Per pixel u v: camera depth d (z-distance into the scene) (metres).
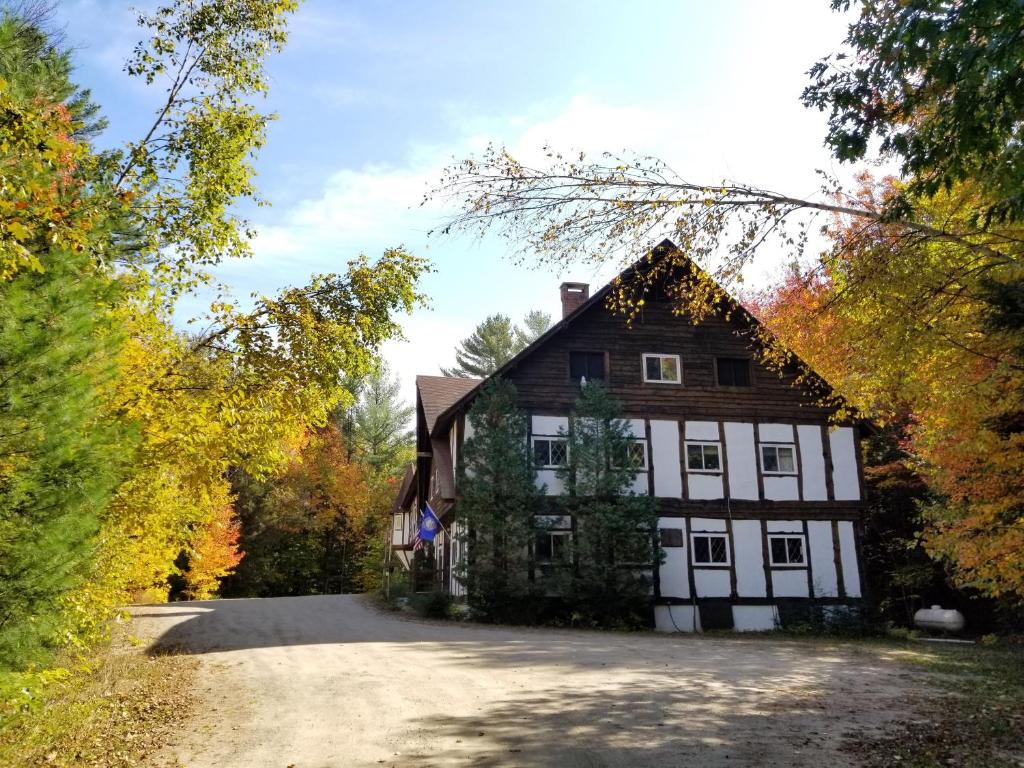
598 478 22.38
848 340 12.16
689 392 24.88
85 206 8.65
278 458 13.14
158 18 12.10
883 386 13.23
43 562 7.69
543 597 21.61
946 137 7.83
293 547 51.06
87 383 8.21
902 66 7.47
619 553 21.78
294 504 50.94
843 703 10.14
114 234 11.57
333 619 22.05
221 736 8.13
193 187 12.27
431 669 12.35
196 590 37.47
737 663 13.98
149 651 14.66
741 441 24.80
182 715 9.10
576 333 24.67
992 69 6.86
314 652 14.59
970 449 12.56
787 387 25.53
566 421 23.89
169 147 12.09
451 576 25.16
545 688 10.67
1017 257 10.50
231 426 12.48
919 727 8.79
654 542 22.52
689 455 24.39
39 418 7.69
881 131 8.43
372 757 7.27
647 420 24.38
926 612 23.39
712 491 24.22
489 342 64.62
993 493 13.00
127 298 11.18
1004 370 11.46
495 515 21.84
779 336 13.66
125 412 11.11
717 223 10.25
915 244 10.48
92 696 9.80
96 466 8.33
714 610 23.28
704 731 8.29
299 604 28.48
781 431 25.16
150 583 19.72
